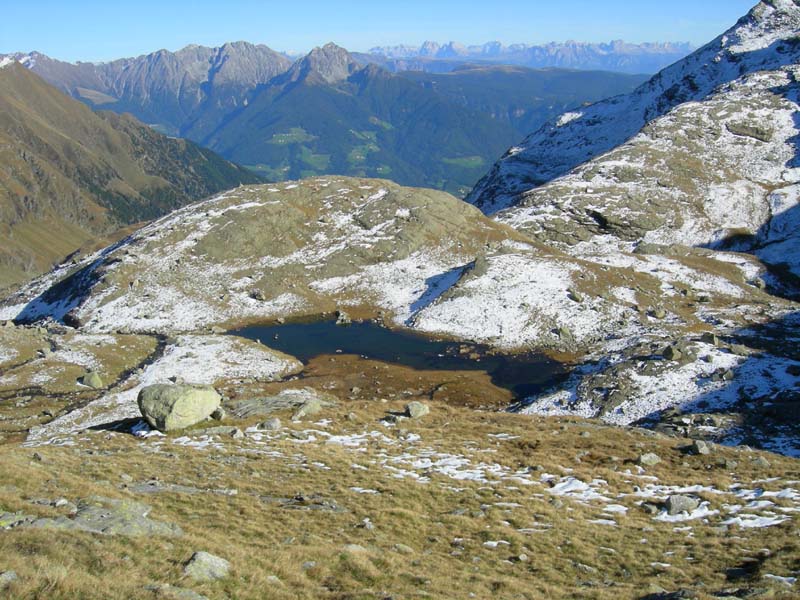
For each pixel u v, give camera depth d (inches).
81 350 3304.6
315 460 1425.9
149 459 1346.0
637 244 5565.9
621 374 2763.3
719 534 1049.5
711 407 2406.5
